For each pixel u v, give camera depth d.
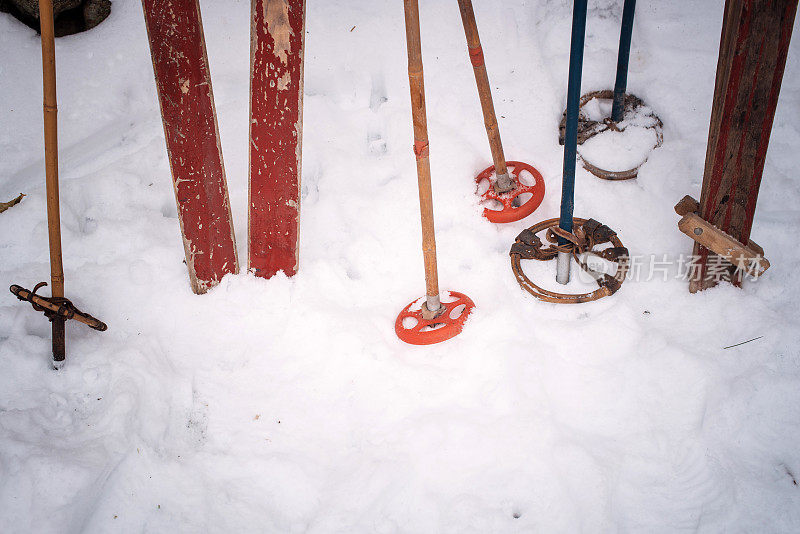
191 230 2.62
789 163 2.85
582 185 2.96
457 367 2.45
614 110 3.02
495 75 3.34
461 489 2.12
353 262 2.88
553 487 2.09
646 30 3.27
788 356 2.29
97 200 3.03
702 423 2.21
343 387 2.44
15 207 2.96
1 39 3.52
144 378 2.45
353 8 3.58
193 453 2.29
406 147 3.19
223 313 2.70
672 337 2.45
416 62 2.00
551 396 2.34
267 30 2.35
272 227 2.68
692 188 2.84
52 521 2.08
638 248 2.77
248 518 2.12
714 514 2.01
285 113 2.47
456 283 2.76
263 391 2.45
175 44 2.33
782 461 2.09
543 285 2.68
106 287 2.74
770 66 2.05
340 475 2.20
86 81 3.46
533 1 3.44
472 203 2.98
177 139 2.46
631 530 2.01
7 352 2.50
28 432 2.30
